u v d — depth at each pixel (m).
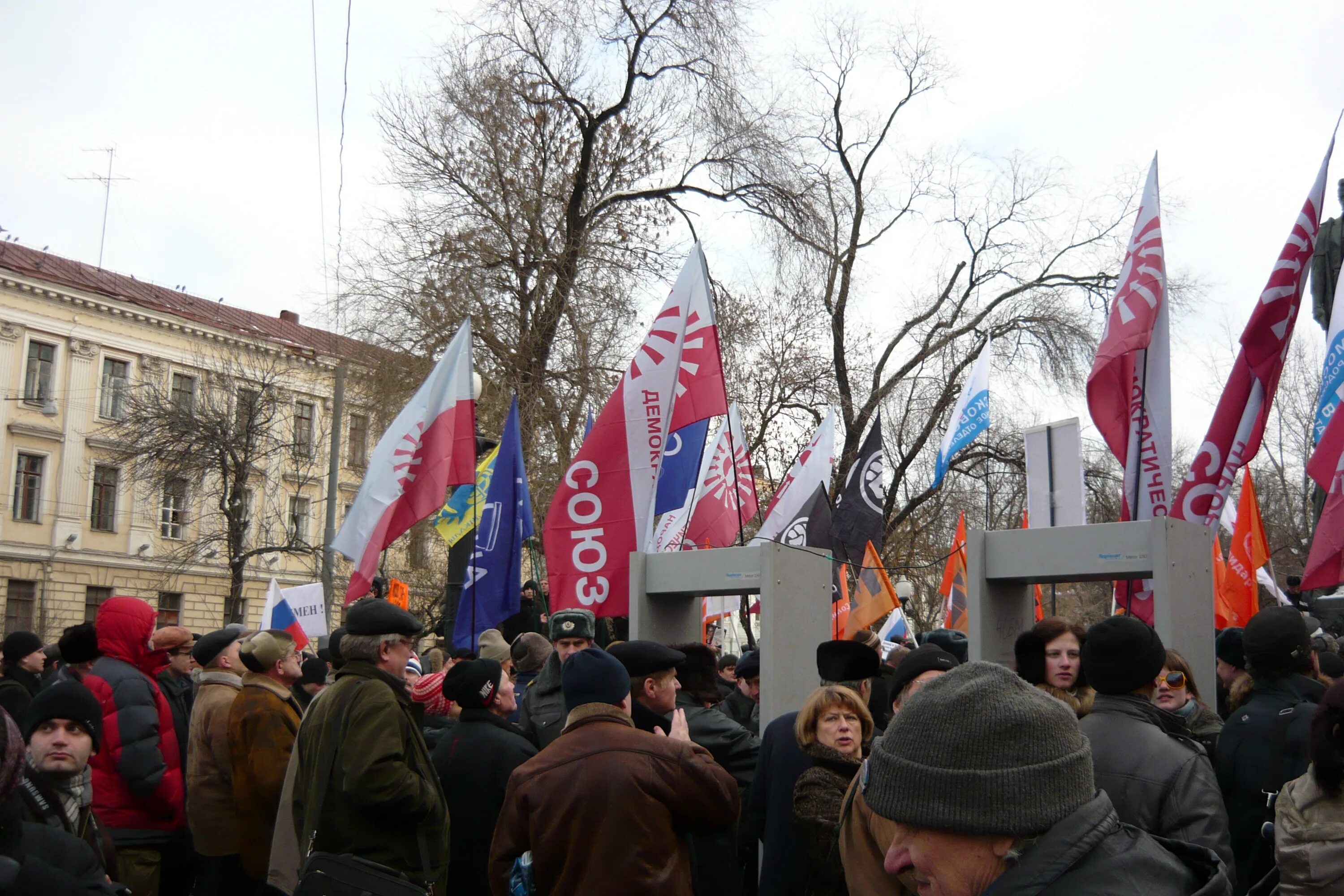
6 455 40.88
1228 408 6.79
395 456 7.94
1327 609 10.62
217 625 45.69
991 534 5.60
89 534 42.88
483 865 4.75
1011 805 1.57
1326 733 2.87
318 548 29.97
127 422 33.31
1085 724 3.40
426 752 4.44
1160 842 1.88
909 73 22.06
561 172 18.59
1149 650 3.39
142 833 5.61
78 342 42.31
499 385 17.20
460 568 8.84
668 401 7.33
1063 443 6.64
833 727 3.90
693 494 8.33
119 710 5.59
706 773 3.71
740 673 6.56
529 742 5.02
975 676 1.67
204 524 44.28
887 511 21.19
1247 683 4.83
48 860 2.89
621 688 3.89
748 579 5.90
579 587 7.14
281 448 36.75
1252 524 9.09
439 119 17.95
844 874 3.56
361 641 4.44
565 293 17.81
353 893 3.92
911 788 1.61
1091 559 5.21
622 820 3.56
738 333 18.70
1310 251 6.79
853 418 21.56
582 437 17.34
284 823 4.51
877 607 7.88
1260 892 3.17
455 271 17.44
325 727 4.28
